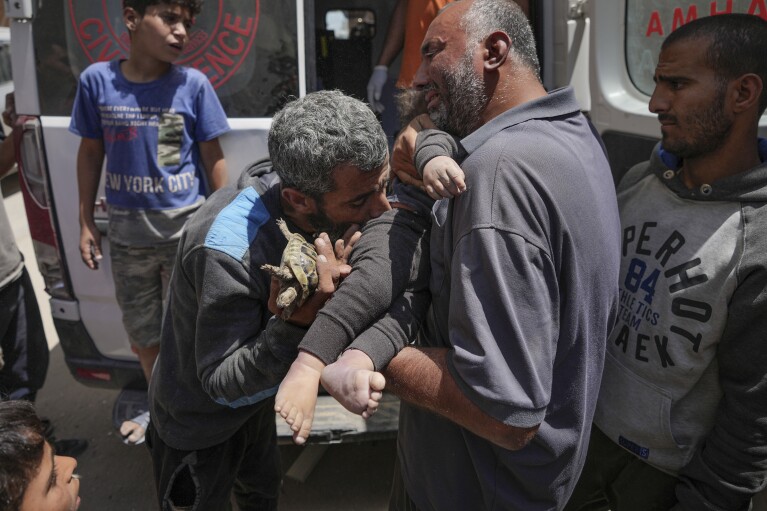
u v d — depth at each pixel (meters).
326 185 1.36
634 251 1.70
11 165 2.96
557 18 2.85
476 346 1.24
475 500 1.53
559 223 1.27
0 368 2.63
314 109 1.36
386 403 2.62
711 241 1.52
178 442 1.81
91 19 2.59
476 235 1.26
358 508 2.79
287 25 2.59
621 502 1.85
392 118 3.62
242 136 2.64
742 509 1.59
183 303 1.64
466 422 1.29
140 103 2.48
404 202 1.49
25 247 5.69
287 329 1.39
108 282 2.76
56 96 2.64
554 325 1.30
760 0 1.95
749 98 1.50
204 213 1.57
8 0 2.56
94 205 2.66
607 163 1.49
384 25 3.81
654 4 2.29
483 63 1.41
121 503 2.82
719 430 1.55
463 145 1.38
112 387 2.93
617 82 2.48
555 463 1.43
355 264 1.39
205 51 2.60
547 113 1.38
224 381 1.51
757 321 1.46
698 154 1.56
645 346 1.65
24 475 1.05
